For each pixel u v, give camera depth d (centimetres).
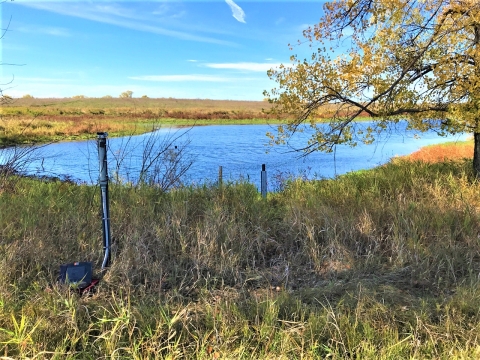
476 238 407
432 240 405
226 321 258
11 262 327
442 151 1733
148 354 223
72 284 295
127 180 649
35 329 236
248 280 344
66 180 901
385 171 848
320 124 695
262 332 246
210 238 395
